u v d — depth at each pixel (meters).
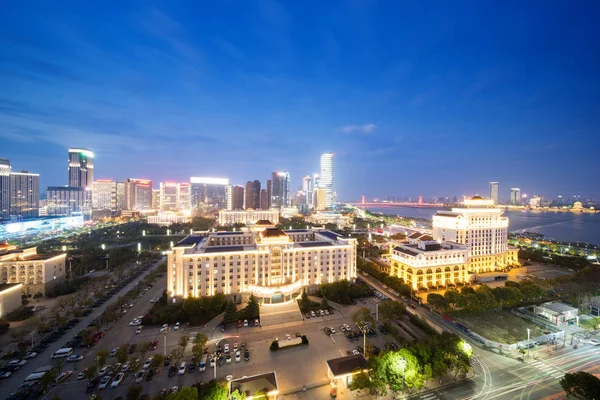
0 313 133.12
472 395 85.00
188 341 115.44
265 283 157.75
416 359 86.25
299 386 89.69
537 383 90.06
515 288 147.50
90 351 107.50
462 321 130.50
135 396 78.19
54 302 155.00
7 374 92.06
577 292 153.25
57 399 77.25
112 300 157.38
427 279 173.25
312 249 166.50
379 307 134.62
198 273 150.50
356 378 81.94
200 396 74.69
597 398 71.06
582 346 110.81
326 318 136.25
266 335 120.62
